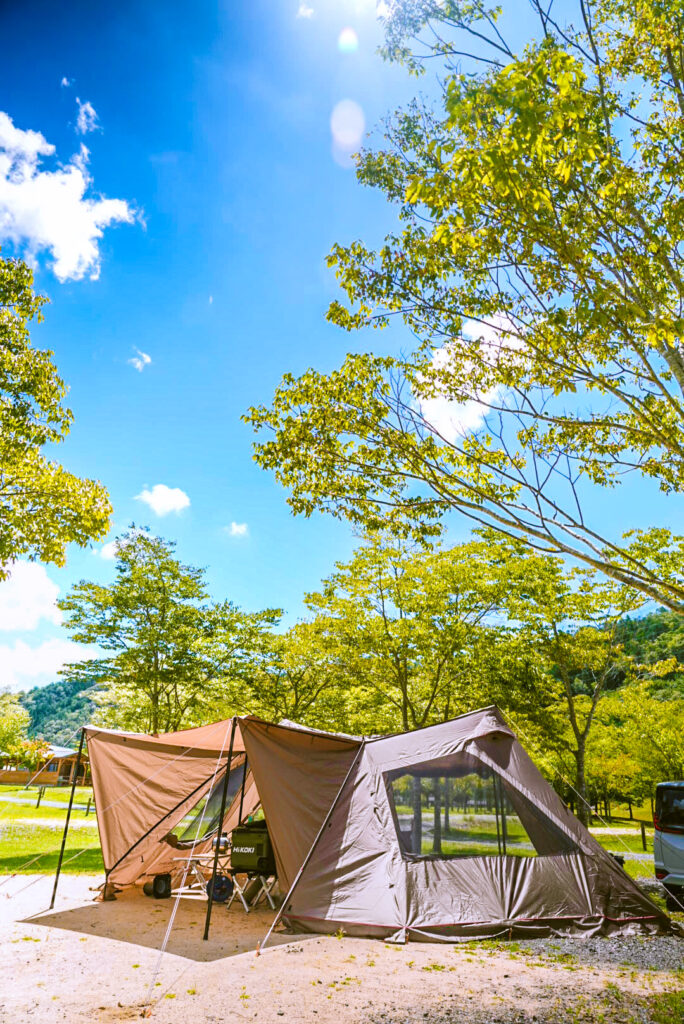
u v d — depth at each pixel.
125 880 9.12
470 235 5.34
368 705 19.23
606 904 7.41
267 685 21.09
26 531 11.82
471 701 16.66
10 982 5.14
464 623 15.82
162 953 6.16
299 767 8.35
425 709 16.55
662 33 6.29
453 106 4.59
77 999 4.79
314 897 7.51
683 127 6.37
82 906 8.35
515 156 4.61
